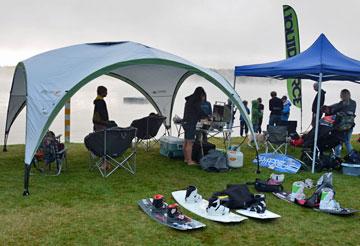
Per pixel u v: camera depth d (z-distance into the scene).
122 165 6.82
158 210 4.75
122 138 6.34
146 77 9.69
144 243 3.91
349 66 7.26
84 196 5.39
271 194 5.81
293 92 13.09
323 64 7.08
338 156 7.97
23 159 7.90
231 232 4.27
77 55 6.94
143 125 8.45
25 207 4.86
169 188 5.93
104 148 6.30
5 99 44.19
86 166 7.30
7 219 4.43
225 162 7.24
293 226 4.50
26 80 6.46
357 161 7.49
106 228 4.26
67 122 10.30
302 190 5.45
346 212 4.90
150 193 5.64
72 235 4.04
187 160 7.68
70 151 8.90
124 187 5.91
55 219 4.48
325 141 7.46
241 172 7.14
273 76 9.02
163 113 10.44
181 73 9.15
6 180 6.12
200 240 4.03
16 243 3.81
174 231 4.24
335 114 7.77
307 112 34.66
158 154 8.76
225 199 4.94
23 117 24.72
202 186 6.12
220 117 8.72
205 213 4.80
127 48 6.77
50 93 5.87
